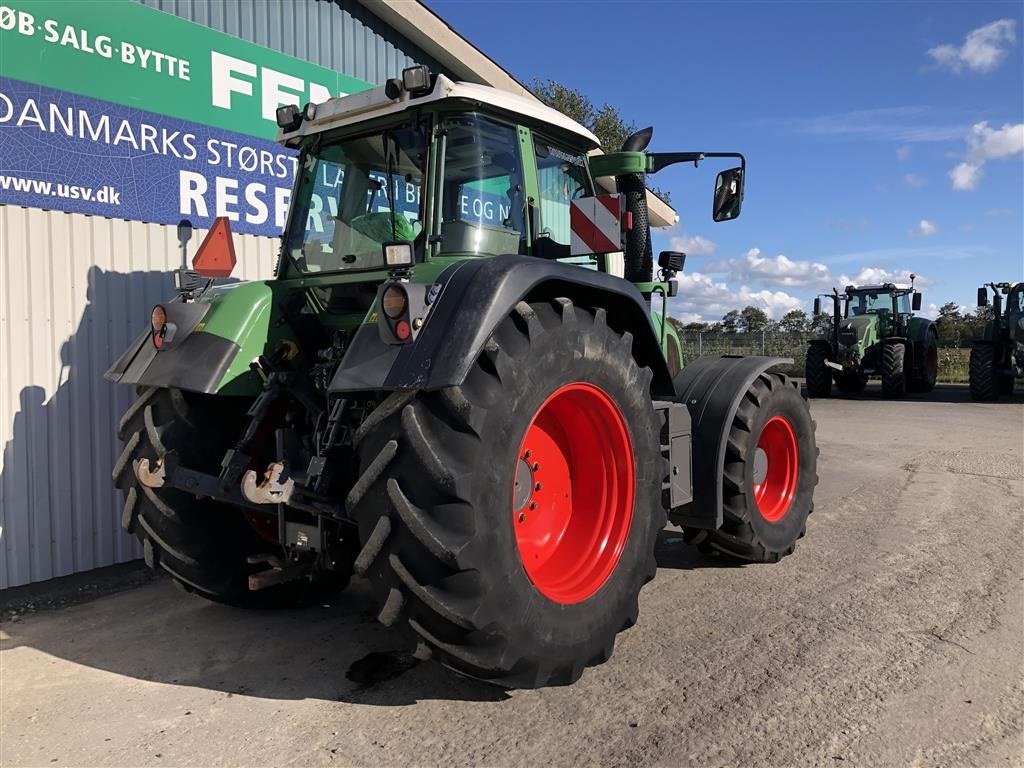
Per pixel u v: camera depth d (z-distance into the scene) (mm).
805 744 2418
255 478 2633
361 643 3336
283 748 2438
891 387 14945
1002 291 14586
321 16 5922
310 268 3461
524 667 2525
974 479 6715
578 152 3797
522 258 2635
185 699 2799
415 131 3072
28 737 2531
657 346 3369
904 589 3871
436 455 2275
